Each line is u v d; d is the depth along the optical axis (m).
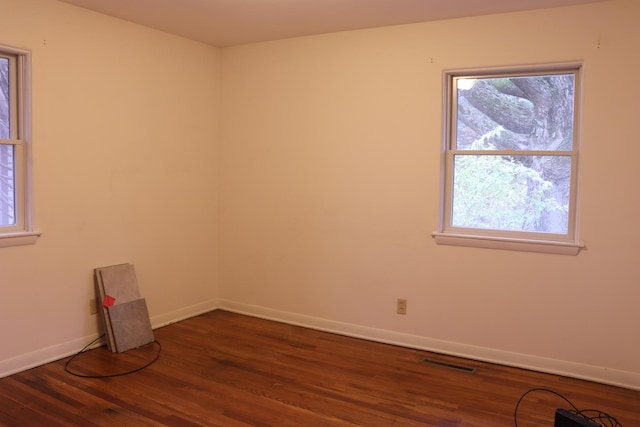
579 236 3.31
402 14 3.55
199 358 3.60
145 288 4.11
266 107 4.44
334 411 2.85
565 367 3.39
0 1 3.09
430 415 2.82
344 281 4.15
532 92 3.51
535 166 3.51
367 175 4.00
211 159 4.65
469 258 3.66
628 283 3.21
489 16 3.50
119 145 3.84
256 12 3.57
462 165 3.74
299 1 3.32
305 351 3.78
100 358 3.55
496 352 3.60
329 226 4.20
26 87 3.27
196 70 4.44
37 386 3.09
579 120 3.35
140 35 3.94
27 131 3.29
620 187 3.19
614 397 3.08
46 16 3.33
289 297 4.43
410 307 3.88
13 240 3.21
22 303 3.30
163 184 4.21
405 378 3.32
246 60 4.52
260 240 4.55
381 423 2.73
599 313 3.29
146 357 3.60
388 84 3.87
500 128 3.62
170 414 2.78
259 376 3.31
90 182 3.66
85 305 3.67
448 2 3.27
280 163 4.40
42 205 3.37
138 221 4.02
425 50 3.72
